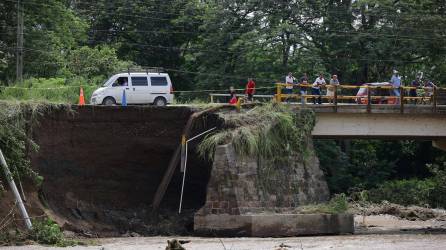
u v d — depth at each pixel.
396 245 42.28
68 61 78.69
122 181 52.31
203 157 50.97
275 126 51.16
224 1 83.31
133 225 50.16
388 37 82.56
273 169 49.97
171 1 91.62
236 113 51.62
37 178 47.06
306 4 82.75
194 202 53.66
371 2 81.44
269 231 46.78
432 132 54.91
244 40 80.44
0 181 44.59
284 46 80.94
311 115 53.28
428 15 82.00
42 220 45.56
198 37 87.44
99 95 59.38
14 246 41.47
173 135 52.41
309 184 52.06
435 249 40.66
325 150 86.00
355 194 78.38
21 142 46.50
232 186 47.44
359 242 43.69
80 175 50.84
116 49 90.12
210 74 83.19
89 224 49.09
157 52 92.38
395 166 93.88
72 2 93.00
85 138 51.03
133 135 52.03
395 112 54.28
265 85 81.31
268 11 82.44
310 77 81.38
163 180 51.34
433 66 86.94
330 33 83.12
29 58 75.00
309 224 47.56
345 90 84.56
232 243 43.25
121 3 91.50
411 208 70.62
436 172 77.50
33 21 76.12
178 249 38.66
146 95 60.16
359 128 54.38
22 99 51.06
